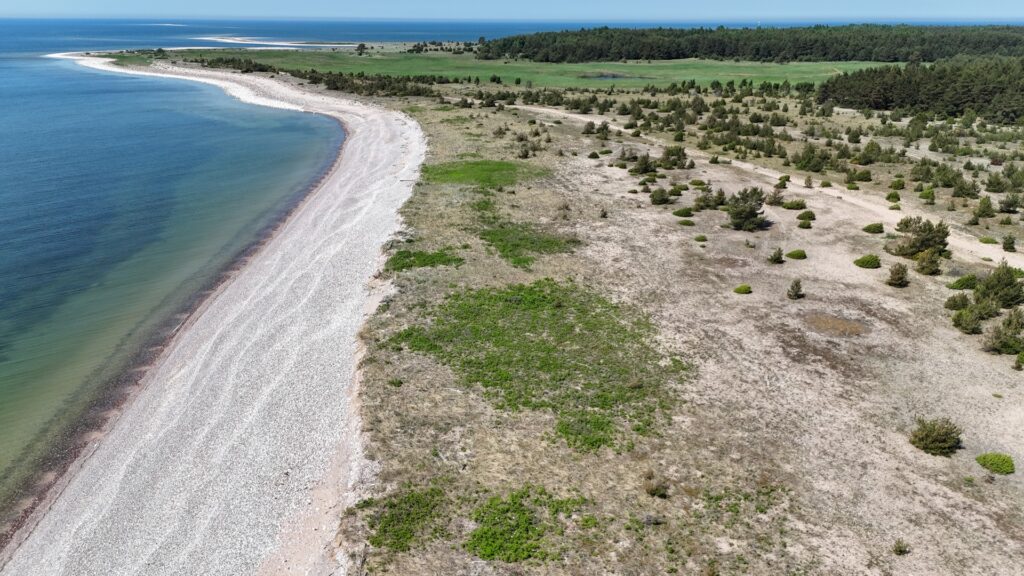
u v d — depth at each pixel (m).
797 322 38.69
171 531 24.41
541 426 28.89
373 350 34.59
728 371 33.50
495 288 42.16
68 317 40.72
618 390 31.59
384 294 40.91
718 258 48.19
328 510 24.55
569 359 34.19
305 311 39.88
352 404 30.33
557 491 25.17
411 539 22.83
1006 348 35.31
